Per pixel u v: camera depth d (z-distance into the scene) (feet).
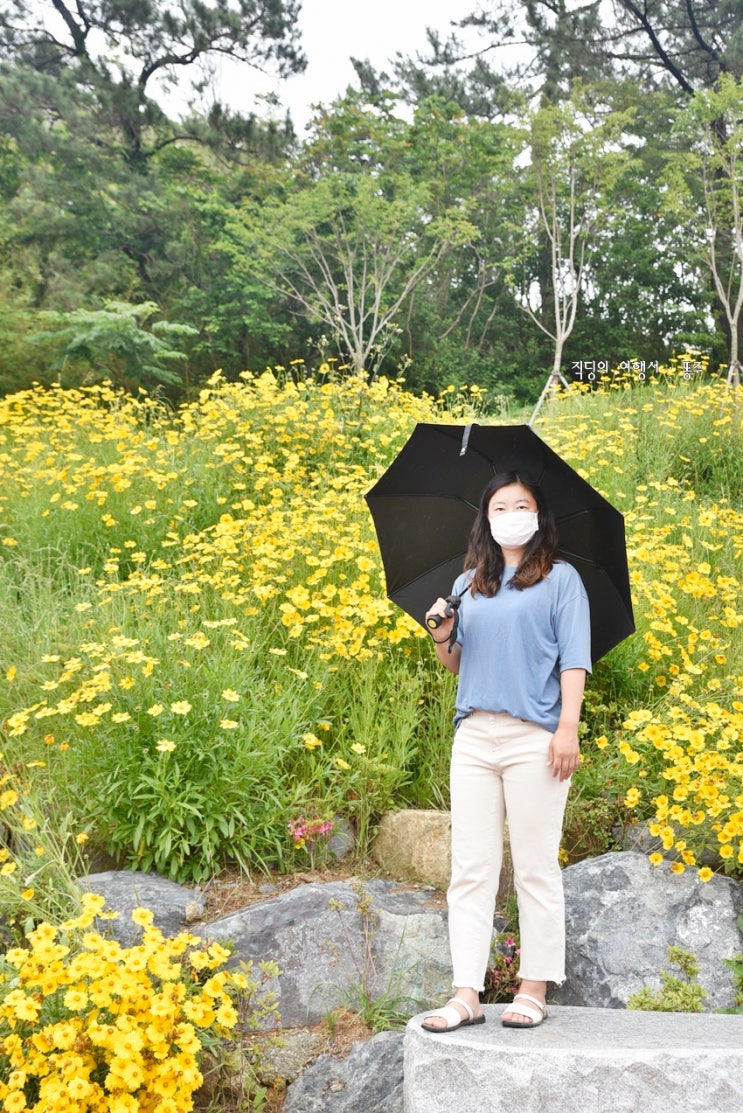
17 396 29.81
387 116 73.67
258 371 71.82
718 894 10.85
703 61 82.38
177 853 11.43
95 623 15.10
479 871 8.97
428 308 78.79
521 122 59.62
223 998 8.68
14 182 74.64
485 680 9.09
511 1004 8.93
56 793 12.06
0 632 15.49
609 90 79.10
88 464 22.18
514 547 9.43
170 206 71.87
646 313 82.02
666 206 55.26
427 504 10.49
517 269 86.69
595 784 12.60
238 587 16.84
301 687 13.62
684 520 20.92
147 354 59.21
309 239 69.97
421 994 10.14
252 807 11.88
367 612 14.34
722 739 11.38
